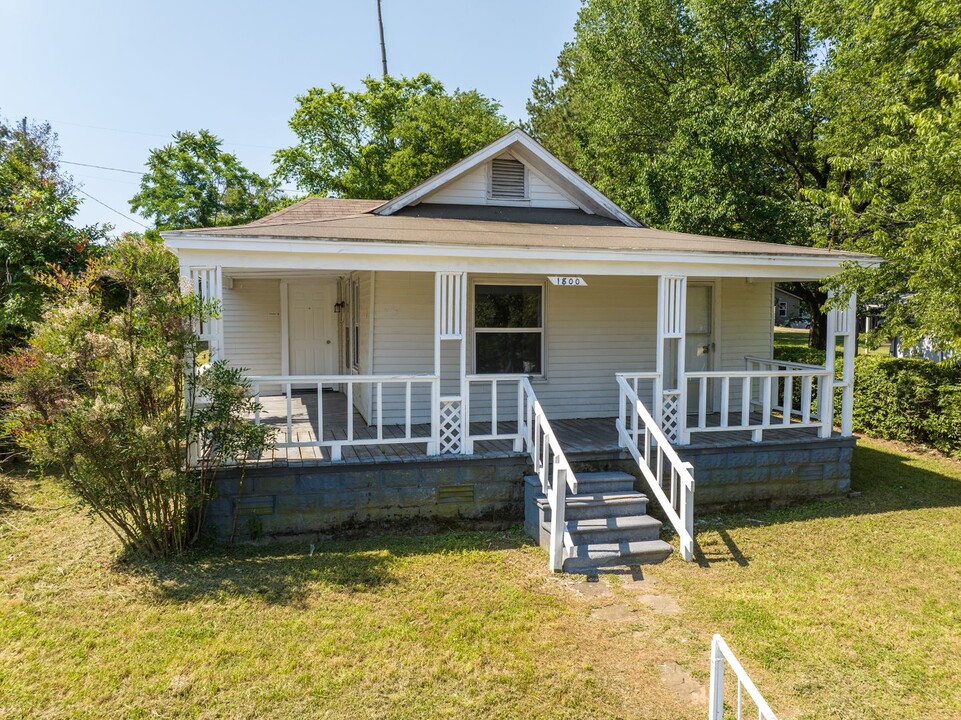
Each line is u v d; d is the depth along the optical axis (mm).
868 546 6922
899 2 12031
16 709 3914
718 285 10625
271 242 6477
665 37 21797
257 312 13922
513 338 9719
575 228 10062
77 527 7070
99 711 3916
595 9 24594
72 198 12938
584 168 27203
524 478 7340
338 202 13766
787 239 17047
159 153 33312
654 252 7762
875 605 5539
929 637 5008
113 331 5688
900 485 9234
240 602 5324
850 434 8734
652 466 7809
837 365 13273
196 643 4688
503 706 4055
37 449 5535
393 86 32594
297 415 10680
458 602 5430
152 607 5227
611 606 5457
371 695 4129
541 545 6703
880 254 9320
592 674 4422
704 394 8148
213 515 6586
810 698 4211
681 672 4488
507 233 8609
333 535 6863
